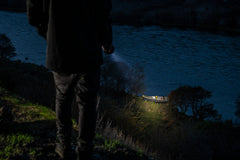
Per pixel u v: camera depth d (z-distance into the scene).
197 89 12.12
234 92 29.17
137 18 80.31
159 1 77.50
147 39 64.75
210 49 53.91
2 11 100.88
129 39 65.00
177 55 51.94
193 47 56.06
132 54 52.91
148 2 79.81
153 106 12.28
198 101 11.97
